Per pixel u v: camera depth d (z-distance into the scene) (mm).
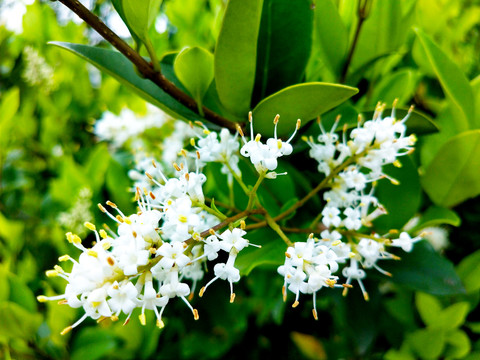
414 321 199
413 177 163
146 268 115
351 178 141
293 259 119
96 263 112
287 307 227
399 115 152
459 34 225
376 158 139
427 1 213
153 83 154
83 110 282
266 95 156
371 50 177
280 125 142
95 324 204
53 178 270
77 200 221
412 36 208
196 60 142
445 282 152
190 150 190
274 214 157
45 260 237
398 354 191
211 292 202
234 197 162
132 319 202
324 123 159
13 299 192
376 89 189
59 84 276
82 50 146
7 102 223
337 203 144
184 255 115
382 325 198
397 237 161
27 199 270
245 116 151
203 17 244
